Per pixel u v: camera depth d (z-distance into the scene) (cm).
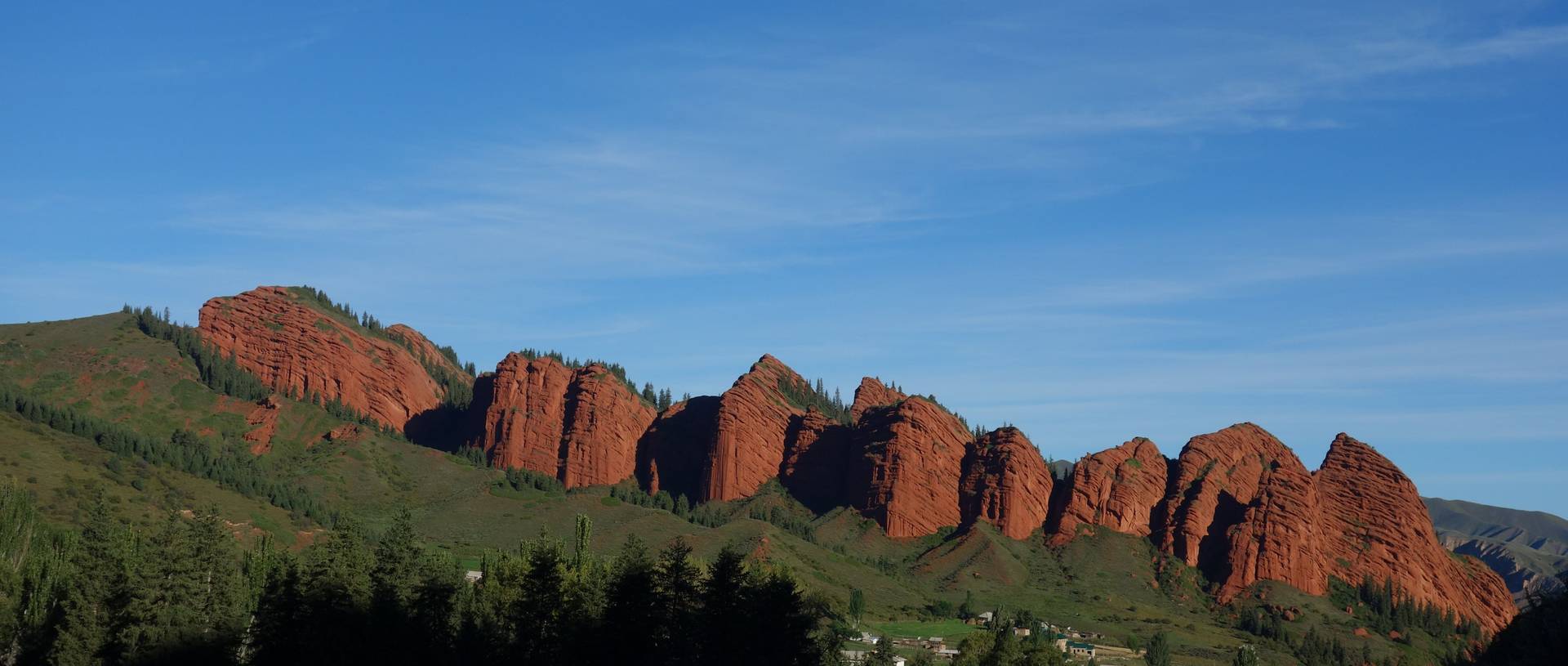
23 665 17238
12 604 18162
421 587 17812
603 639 16425
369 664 16738
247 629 17788
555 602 17525
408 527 19625
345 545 18962
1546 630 10669
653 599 16725
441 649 17400
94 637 16475
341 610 17000
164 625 16800
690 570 17088
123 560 17050
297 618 17038
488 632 17762
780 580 17888
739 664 16412
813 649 17275
